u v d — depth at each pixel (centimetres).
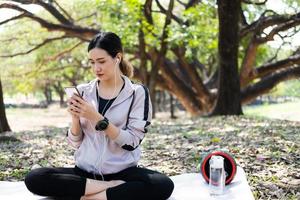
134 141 345
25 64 1967
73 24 1576
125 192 329
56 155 650
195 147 660
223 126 912
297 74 1706
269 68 1598
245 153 593
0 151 691
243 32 1399
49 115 3041
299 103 3011
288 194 424
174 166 546
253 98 1703
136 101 353
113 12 1385
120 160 349
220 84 1198
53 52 1967
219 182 353
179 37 1357
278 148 614
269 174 486
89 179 337
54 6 1572
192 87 1762
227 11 1157
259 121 998
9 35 1658
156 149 668
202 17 1454
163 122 1123
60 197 343
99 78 349
